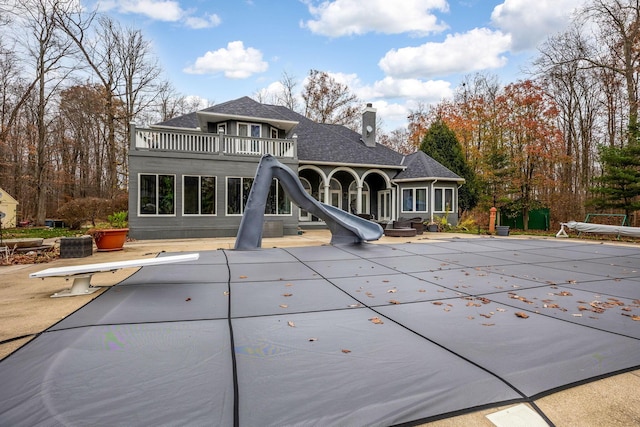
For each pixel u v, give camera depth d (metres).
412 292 5.00
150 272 6.34
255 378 2.30
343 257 8.31
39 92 25.45
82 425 1.74
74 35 24.66
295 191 10.68
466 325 3.54
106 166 31.36
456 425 1.88
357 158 20.12
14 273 6.68
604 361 2.71
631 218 17.73
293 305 4.25
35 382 2.19
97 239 9.69
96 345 2.84
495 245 11.27
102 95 25.33
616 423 1.95
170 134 14.32
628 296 4.89
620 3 17.84
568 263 7.81
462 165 22.72
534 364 2.62
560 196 20.94
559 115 22.86
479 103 28.11
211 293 4.81
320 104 35.06
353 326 3.47
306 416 1.86
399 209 20.48
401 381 2.30
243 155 15.12
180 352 2.73
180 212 14.11
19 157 27.52
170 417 1.82
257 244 9.83
